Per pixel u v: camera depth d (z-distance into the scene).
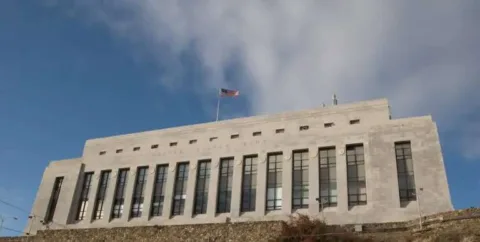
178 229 47.62
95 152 67.06
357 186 49.81
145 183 61.41
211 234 45.78
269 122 57.31
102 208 62.25
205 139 60.09
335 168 51.78
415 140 48.72
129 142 65.31
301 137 54.59
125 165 63.69
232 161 57.59
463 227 36.78
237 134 58.38
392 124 50.59
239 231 44.59
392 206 46.66
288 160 53.94
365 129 51.72
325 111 54.91
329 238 40.53
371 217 47.06
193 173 58.53
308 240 40.28
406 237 40.06
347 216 48.09
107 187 63.50
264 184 53.72
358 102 53.66
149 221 57.91
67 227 62.09
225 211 54.78
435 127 48.50
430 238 37.97
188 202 56.88
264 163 54.97
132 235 49.66
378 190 48.03
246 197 54.59
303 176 52.91
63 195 65.06
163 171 61.34
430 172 46.47
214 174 57.12
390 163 48.69
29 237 55.47
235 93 64.25
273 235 42.78
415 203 46.06
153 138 63.84
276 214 51.50
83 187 65.44
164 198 58.81
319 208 50.03
